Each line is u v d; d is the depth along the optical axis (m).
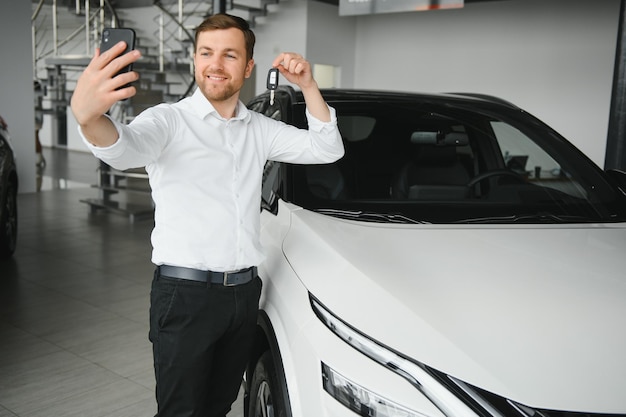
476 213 2.13
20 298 4.04
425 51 12.89
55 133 16.72
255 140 1.72
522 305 1.46
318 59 12.66
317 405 1.43
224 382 1.83
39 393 2.71
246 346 1.78
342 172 2.33
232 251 1.62
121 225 6.56
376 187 2.35
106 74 1.17
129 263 4.98
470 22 12.23
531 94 11.69
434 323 1.38
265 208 2.24
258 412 1.90
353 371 1.37
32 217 6.87
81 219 6.84
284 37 12.49
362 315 1.44
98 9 11.60
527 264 1.67
